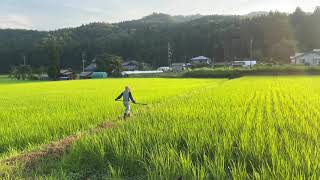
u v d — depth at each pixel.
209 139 9.14
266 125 11.59
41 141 11.39
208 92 28.81
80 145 9.52
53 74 110.25
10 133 12.02
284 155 7.82
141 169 8.16
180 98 24.36
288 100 20.78
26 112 17.64
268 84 40.88
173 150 8.39
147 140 9.54
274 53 136.25
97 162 8.76
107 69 115.12
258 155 7.88
